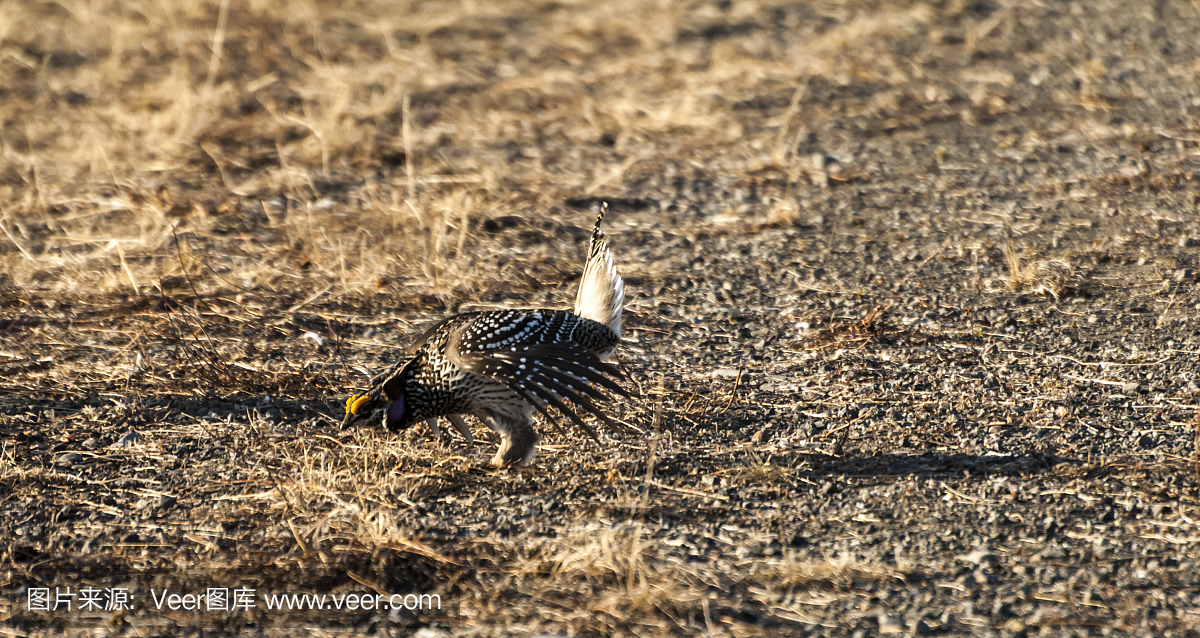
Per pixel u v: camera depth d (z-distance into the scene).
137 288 24.25
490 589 13.84
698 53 44.34
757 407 18.83
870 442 17.56
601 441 17.80
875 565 14.17
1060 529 14.89
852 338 21.48
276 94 39.53
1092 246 25.77
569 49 45.72
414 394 16.64
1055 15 47.56
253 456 17.39
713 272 25.25
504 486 16.47
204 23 48.19
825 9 50.06
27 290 24.28
